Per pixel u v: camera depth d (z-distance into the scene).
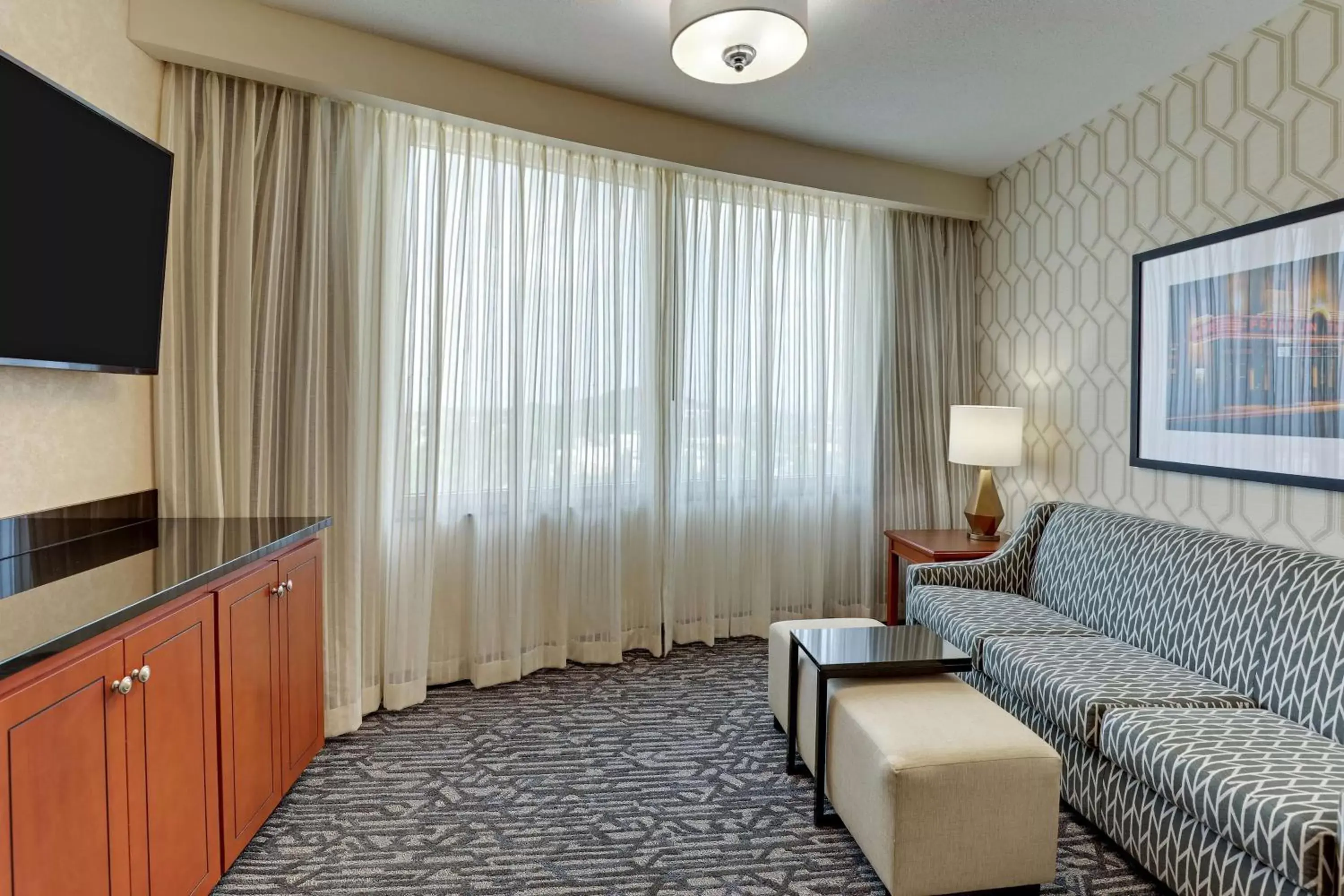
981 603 2.95
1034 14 2.40
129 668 1.35
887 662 2.06
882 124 3.35
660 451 3.53
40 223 1.69
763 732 2.69
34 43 1.84
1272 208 2.40
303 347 2.62
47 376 1.90
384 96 2.63
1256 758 1.61
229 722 1.73
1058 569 3.02
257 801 1.88
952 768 1.64
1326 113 2.22
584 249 3.34
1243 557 2.25
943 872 1.65
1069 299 3.44
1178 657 2.32
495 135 3.03
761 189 3.76
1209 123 2.65
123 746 1.34
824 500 3.98
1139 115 2.99
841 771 1.93
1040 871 1.70
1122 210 3.09
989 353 4.09
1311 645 1.92
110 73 2.14
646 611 3.60
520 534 3.19
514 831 2.02
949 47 2.63
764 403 3.82
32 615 1.26
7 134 1.58
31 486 1.85
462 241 3.01
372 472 2.79
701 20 2.11
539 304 3.21
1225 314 2.56
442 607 3.11
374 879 1.80
